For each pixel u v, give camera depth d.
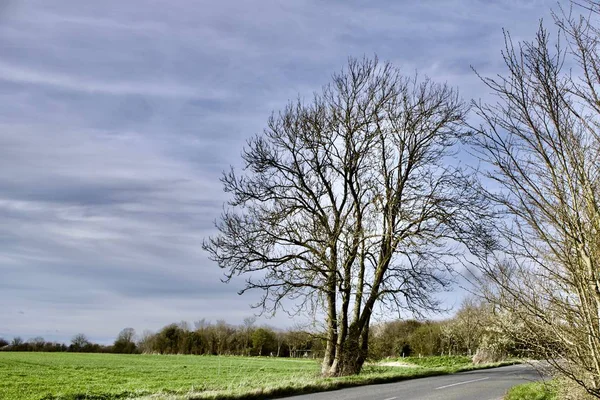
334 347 23.48
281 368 40.56
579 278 4.73
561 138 4.69
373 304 23.52
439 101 23.59
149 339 83.19
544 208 4.83
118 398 19.41
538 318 5.23
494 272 5.24
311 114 24.33
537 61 4.75
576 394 6.15
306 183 24.11
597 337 4.59
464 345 50.94
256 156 23.67
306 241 22.91
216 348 78.44
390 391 15.86
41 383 26.75
